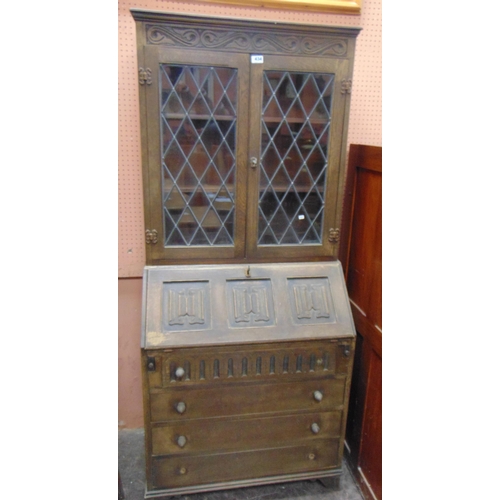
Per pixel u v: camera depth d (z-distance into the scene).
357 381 1.67
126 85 1.57
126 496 1.57
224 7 1.57
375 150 1.47
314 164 1.45
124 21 1.51
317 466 1.56
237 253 1.48
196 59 1.28
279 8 1.60
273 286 1.46
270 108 1.37
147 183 1.36
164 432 1.42
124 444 1.83
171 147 1.36
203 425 1.44
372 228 1.52
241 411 1.45
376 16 1.67
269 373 1.43
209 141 1.37
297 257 1.52
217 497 1.58
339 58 1.36
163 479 1.47
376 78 1.74
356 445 1.68
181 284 1.43
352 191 1.69
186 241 1.45
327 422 1.52
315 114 1.40
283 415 1.48
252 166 1.40
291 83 1.36
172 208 1.41
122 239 1.71
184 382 1.38
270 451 1.51
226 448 1.48
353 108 1.75
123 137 1.62
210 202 1.42
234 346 1.37
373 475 1.52
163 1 1.52
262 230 1.48
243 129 1.36
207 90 1.32
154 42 1.25
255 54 1.31
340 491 1.62
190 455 1.46
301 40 1.32
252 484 1.52
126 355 1.84
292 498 1.58
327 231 1.51
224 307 1.41
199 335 1.36
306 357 1.43
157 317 1.37
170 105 1.32
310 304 1.46
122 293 1.77
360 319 1.63
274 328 1.41
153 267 1.44
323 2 1.61
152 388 1.37
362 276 1.62
